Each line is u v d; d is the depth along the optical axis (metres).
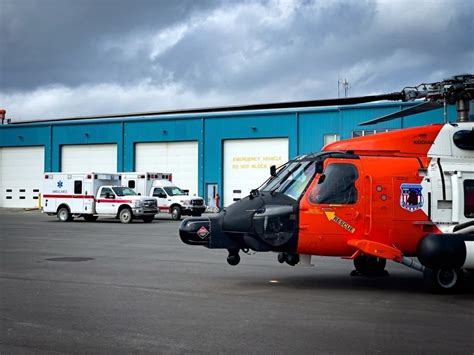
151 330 6.77
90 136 49.06
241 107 8.80
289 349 5.96
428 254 9.13
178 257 14.88
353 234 9.62
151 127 46.91
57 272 11.84
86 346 6.06
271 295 9.23
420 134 10.16
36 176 51.12
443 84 9.27
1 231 24.11
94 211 31.23
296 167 10.13
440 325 7.14
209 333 6.62
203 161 45.09
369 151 10.05
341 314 7.75
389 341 6.33
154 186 35.47
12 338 6.38
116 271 12.06
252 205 9.85
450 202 9.92
